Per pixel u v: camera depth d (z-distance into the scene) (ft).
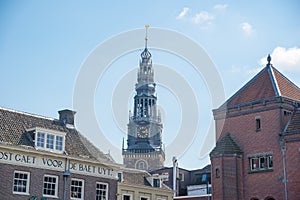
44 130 109.91
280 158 116.26
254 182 120.88
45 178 107.34
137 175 146.72
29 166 104.47
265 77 130.52
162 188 149.59
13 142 103.86
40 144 108.58
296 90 130.41
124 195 137.28
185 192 192.34
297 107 121.70
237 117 128.47
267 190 117.39
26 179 103.81
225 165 123.65
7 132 106.22
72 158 112.68
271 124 120.16
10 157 101.50
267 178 118.11
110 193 120.26
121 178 136.46
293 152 113.91
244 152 124.77
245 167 123.85
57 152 111.14
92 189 116.16
